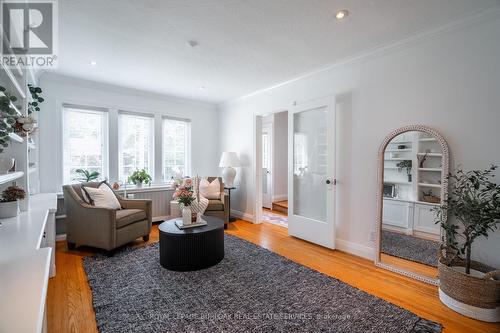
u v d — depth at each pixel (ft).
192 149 16.39
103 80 12.23
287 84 12.37
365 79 9.27
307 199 11.53
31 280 2.96
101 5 6.06
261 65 10.19
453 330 5.46
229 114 16.48
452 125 7.24
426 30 7.46
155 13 6.45
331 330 5.41
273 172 19.15
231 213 16.55
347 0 5.97
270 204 19.12
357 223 9.66
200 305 6.29
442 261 6.73
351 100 9.71
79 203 9.80
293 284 7.37
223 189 15.06
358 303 6.42
